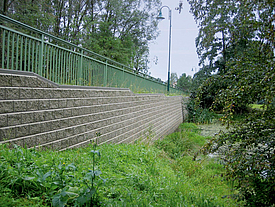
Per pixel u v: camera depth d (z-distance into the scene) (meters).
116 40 17.77
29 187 2.07
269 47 2.90
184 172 5.40
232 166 2.96
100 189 2.46
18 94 2.89
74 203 2.00
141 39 22.83
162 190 3.29
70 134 3.92
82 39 15.55
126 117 6.53
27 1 11.33
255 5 3.19
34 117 3.14
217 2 3.47
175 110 15.42
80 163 3.04
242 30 3.26
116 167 3.53
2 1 10.29
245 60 3.17
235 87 2.96
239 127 3.11
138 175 3.41
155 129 9.86
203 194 3.73
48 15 12.05
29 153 2.66
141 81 9.39
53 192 2.05
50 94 3.46
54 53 4.04
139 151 5.18
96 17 18.19
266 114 2.94
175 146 8.41
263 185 2.71
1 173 2.02
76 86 4.16
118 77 6.90
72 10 15.75
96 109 4.82
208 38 3.62
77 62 4.77
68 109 3.88
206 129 14.91
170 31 16.66
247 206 2.86
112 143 5.54
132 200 2.53
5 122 2.70
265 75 2.65
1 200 1.72
